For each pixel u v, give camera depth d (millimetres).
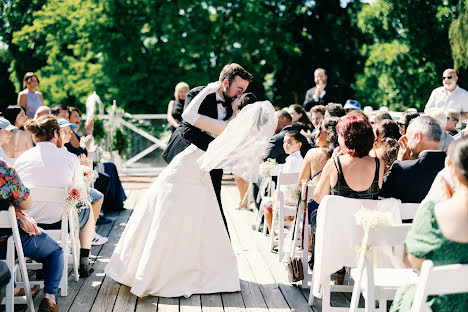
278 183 5137
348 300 4156
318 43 17984
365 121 3557
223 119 4273
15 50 17453
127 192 8797
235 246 5680
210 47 16234
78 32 15797
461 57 9773
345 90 18047
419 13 10422
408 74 11203
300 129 6500
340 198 3318
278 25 17344
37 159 4227
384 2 10852
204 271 4289
